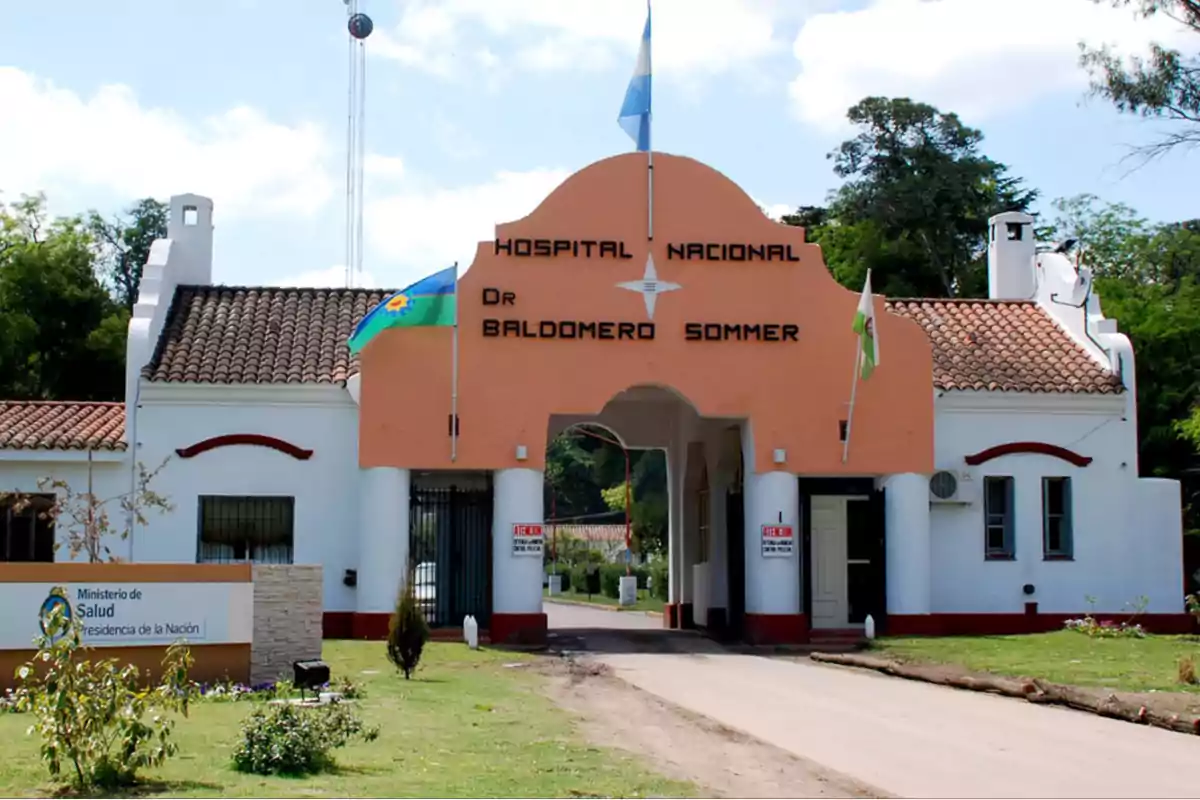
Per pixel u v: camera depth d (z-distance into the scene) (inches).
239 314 1144.8
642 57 1079.0
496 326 1039.0
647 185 1066.7
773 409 1063.6
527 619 1023.6
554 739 537.3
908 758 518.9
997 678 746.2
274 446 1047.0
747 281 1069.8
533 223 1052.5
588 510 3257.9
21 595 625.3
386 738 521.0
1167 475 1407.5
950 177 2269.9
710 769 485.7
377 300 1193.4
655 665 900.6
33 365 1865.2
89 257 1958.7
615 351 1051.3
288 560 1046.4
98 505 964.6
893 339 1080.2
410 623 769.6
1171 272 2148.1
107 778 412.2
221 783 416.5
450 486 1088.2
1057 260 1227.2
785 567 1051.3
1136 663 824.9
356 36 1443.2
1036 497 1102.4
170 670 505.4
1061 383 1112.2
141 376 1039.0
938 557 1090.7
